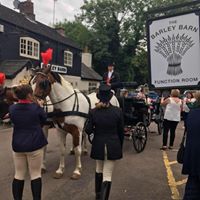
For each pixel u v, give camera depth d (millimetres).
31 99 5176
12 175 7578
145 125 10852
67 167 8320
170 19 4805
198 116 4477
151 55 5020
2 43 22094
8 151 10227
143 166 8562
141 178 7480
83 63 39094
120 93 9969
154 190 6652
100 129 5344
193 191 4395
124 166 8523
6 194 6289
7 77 20094
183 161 4551
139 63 46844
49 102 7355
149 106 12797
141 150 10406
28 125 5031
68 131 7309
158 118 14305
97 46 46250
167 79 4883
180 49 4746
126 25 48562
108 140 5277
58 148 10828
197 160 4383
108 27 47312
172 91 10727
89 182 7059
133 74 48125
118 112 5387
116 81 9367
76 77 32469
